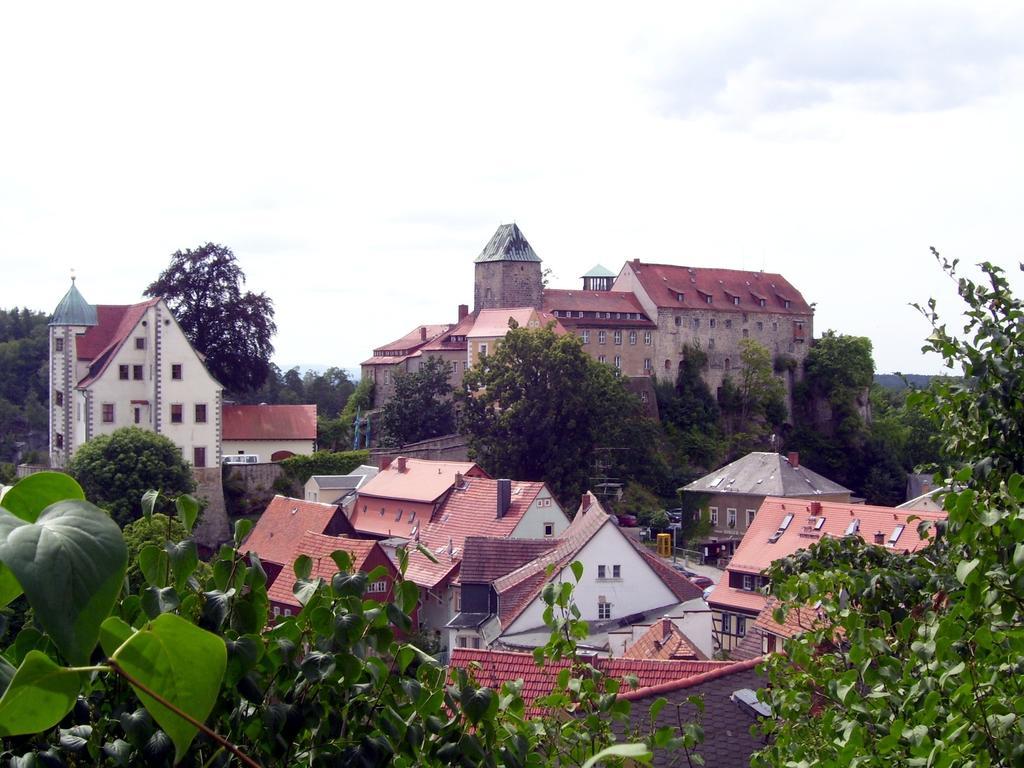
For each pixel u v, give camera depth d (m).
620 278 135.75
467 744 6.02
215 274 97.25
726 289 136.62
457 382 125.56
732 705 17.61
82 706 5.06
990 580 6.91
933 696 6.79
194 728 3.12
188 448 85.50
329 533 64.06
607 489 103.12
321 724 5.80
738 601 55.81
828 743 8.09
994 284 10.45
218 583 5.62
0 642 4.70
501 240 133.50
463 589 51.72
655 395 124.50
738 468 98.62
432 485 73.88
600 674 8.00
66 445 86.94
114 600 2.61
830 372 137.88
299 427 96.31
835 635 10.36
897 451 133.88
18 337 160.88
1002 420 10.10
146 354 84.38
